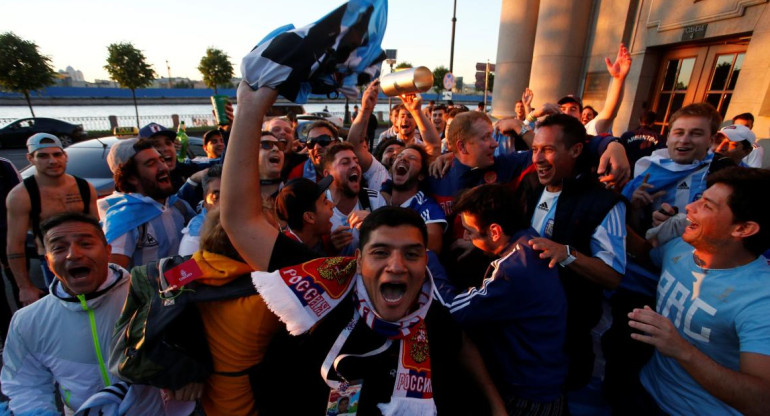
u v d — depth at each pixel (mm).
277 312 1005
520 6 9781
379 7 1029
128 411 1325
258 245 1140
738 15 5340
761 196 1167
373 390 1011
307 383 1087
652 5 6797
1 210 3082
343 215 2379
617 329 1899
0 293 3068
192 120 24156
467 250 1968
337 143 2459
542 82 8930
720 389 1111
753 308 1175
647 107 7270
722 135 2830
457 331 1229
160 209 2434
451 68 15289
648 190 2045
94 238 1458
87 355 1493
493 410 1305
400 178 2381
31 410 1416
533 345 1400
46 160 2785
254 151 1106
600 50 8023
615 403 1877
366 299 1049
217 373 1200
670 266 1536
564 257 1402
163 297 1129
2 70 16984
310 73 968
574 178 1695
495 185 1530
